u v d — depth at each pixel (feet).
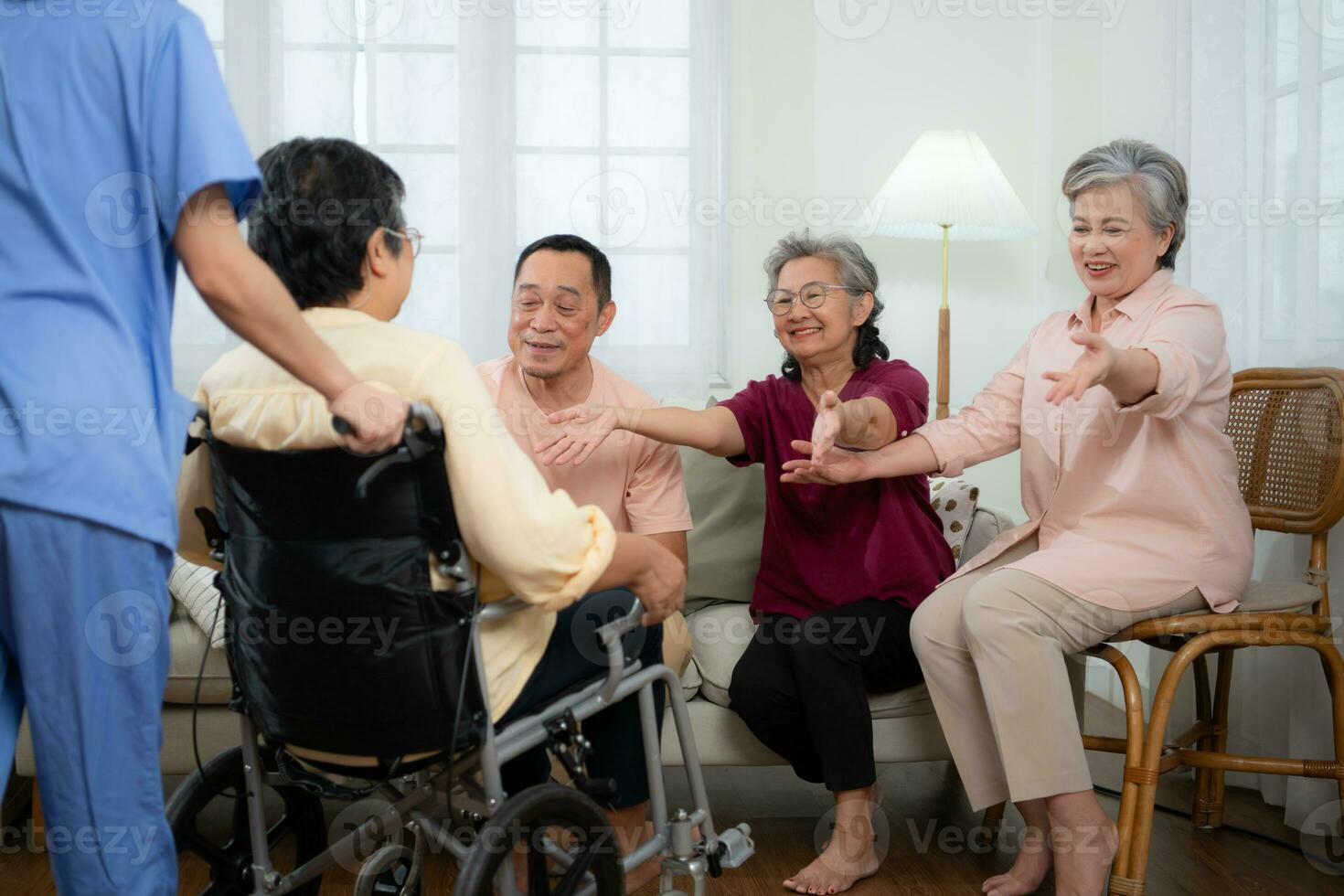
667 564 4.68
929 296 10.80
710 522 7.91
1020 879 6.35
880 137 10.57
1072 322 6.84
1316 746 7.41
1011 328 10.91
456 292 9.64
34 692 3.82
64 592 3.75
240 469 4.08
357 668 4.05
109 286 3.83
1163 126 8.62
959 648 6.33
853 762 6.44
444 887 6.60
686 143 9.78
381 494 3.93
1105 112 9.39
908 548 6.80
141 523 3.79
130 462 3.78
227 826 7.45
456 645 4.08
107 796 3.89
